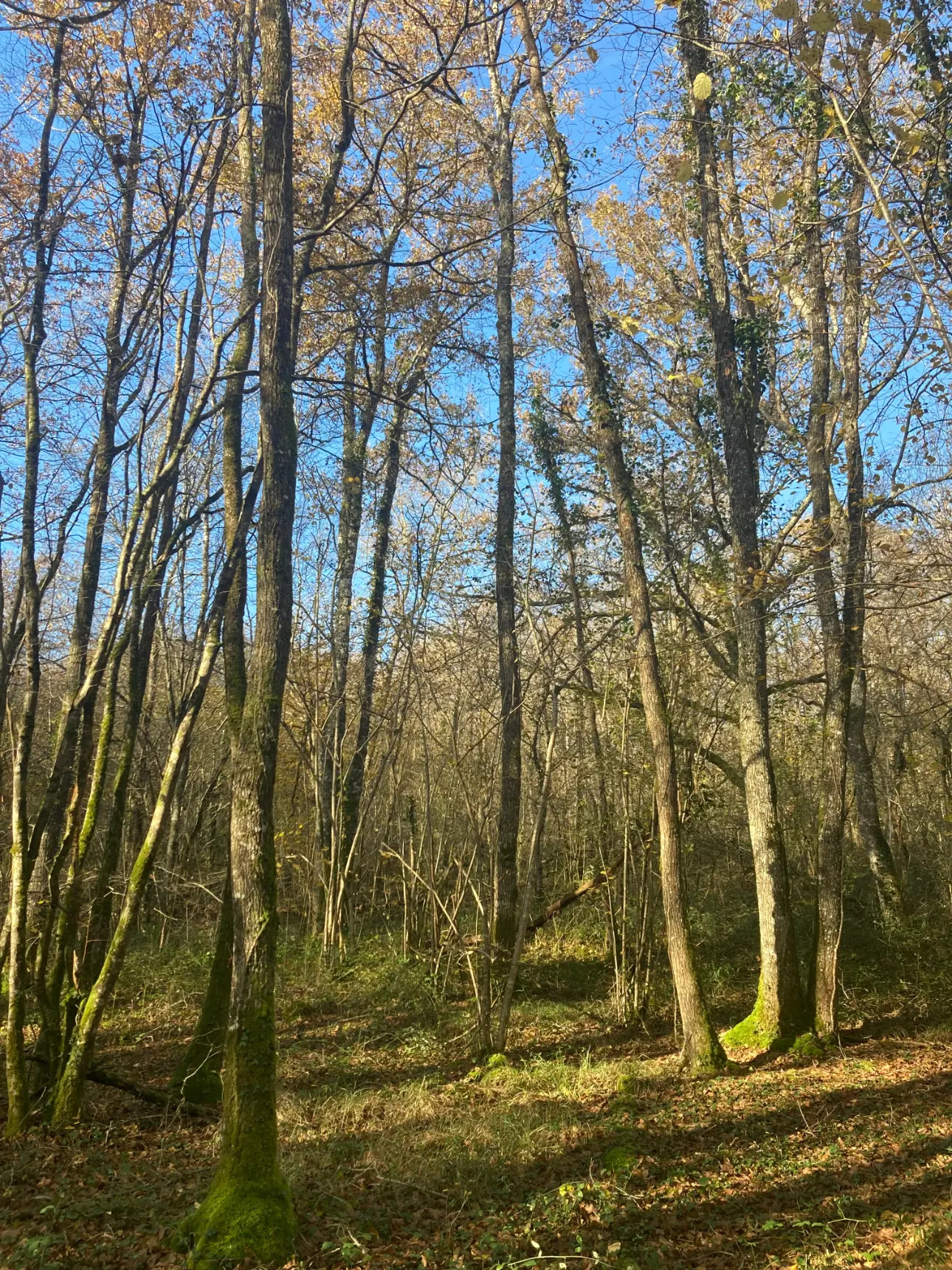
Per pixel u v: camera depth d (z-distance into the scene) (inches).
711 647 575.2
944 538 394.0
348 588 725.9
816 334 498.0
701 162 492.7
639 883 506.0
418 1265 219.8
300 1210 246.5
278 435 271.7
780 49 245.3
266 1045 235.3
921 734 755.4
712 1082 386.0
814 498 486.6
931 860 744.3
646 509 550.3
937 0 318.3
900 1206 248.2
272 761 251.1
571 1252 225.1
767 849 471.8
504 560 597.0
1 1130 319.6
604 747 563.8
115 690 359.9
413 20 617.6
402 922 652.1
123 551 368.2
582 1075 391.5
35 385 371.6
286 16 297.7
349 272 499.8
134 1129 327.6
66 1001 345.1
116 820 392.2
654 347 633.6
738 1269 217.5
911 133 242.8
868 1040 472.1
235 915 243.4
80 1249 230.7
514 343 647.1
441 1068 416.8
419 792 684.1
